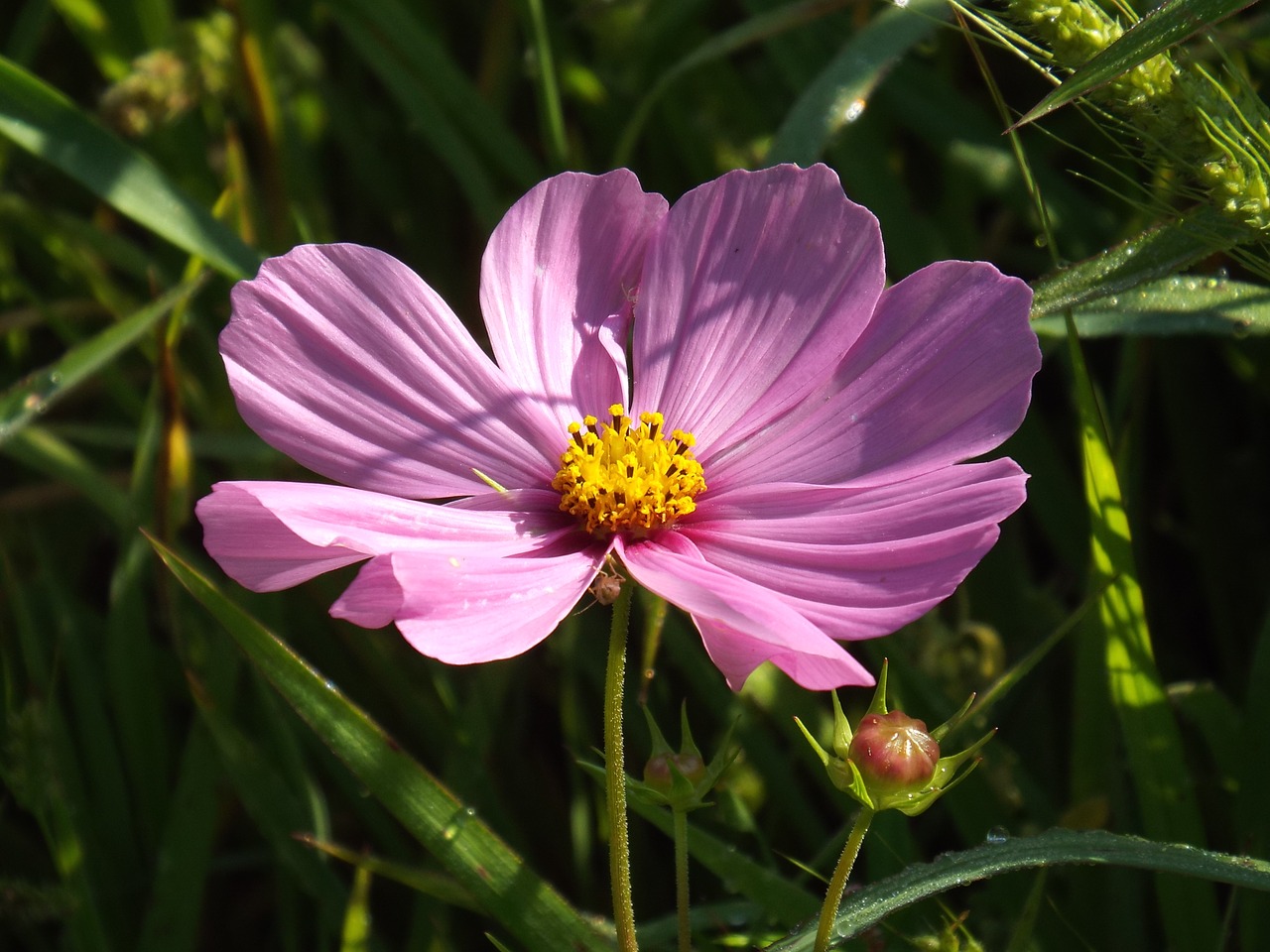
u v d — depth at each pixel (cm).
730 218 39
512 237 38
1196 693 40
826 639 35
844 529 36
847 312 38
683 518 37
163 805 44
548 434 38
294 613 45
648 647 39
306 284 38
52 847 40
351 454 38
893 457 37
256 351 37
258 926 45
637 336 39
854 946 39
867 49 43
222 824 45
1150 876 42
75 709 44
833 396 38
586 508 37
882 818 40
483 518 37
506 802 45
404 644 45
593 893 43
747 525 37
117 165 42
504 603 36
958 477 36
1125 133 38
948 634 43
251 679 45
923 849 43
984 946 40
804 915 38
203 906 45
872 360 38
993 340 37
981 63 38
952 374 37
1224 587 45
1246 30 44
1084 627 41
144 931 41
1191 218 38
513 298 38
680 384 38
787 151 42
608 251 39
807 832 42
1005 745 43
